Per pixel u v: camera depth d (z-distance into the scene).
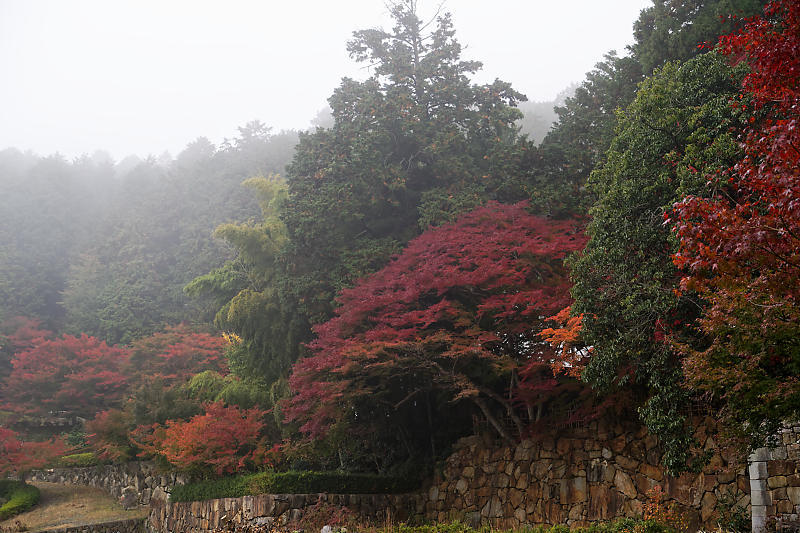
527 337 19.23
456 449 22.42
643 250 14.30
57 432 48.47
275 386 25.47
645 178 14.75
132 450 32.44
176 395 30.33
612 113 25.42
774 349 9.35
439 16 30.52
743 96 13.28
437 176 26.78
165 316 58.47
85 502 32.47
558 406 19.62
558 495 18.44
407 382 22.80
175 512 25.45
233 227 27.80
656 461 16.52
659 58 22.59
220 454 24.25
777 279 8.38
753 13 19.11
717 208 8.55
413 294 18.70
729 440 11.63
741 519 13.89
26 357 46.72
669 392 13.27
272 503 20.17
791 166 7.86
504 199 25.47
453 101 28.55
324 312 24.22
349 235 26.56
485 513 20.22
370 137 26.36
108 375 44.06
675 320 13.73
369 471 24.61
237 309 26.58
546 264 18.78
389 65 29.31
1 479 35.22
